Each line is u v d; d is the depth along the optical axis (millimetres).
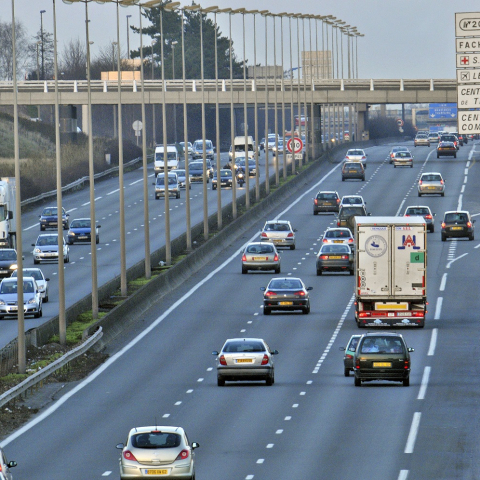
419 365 157875
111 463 106125
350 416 125125
